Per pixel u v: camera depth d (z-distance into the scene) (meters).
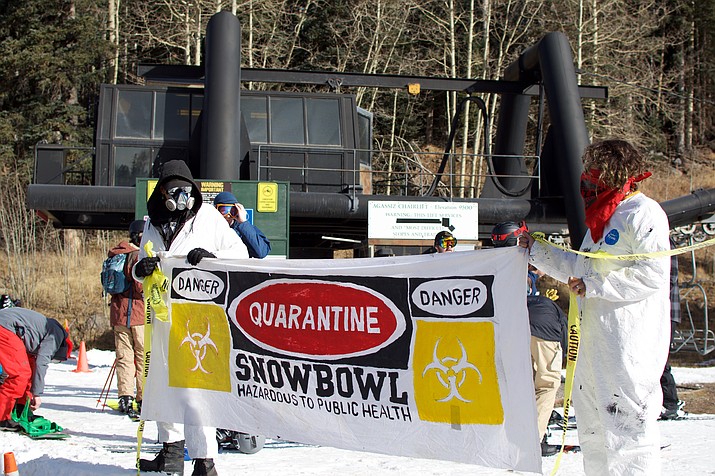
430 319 4.34
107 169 14.96
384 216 14.66
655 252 3.66
